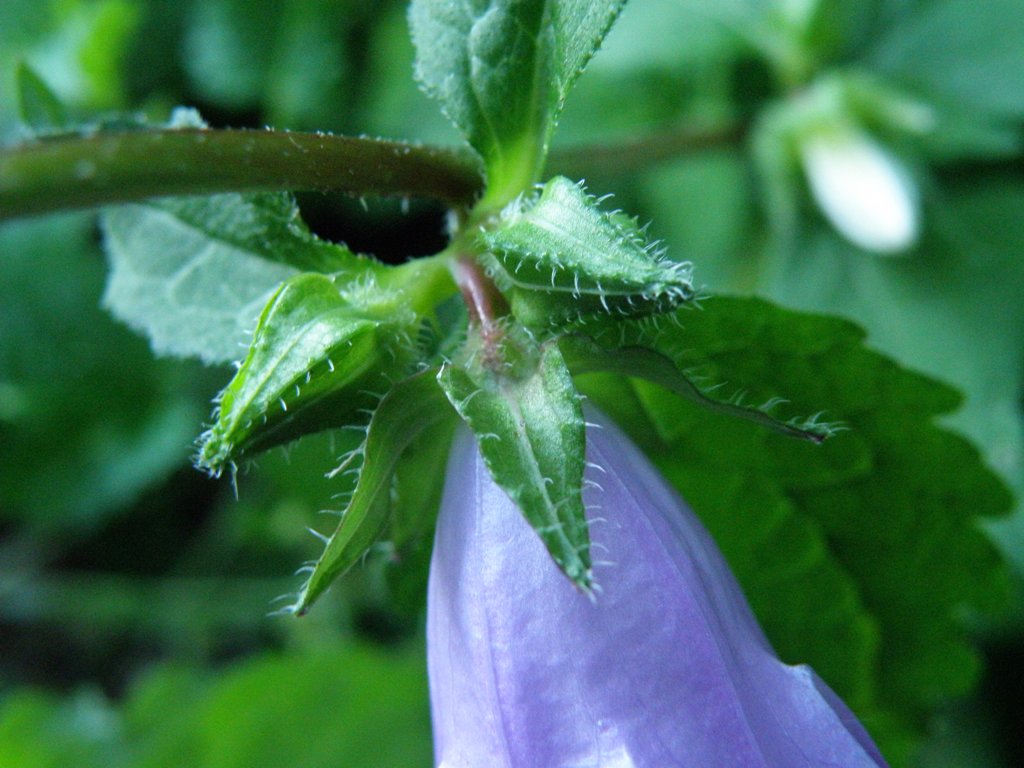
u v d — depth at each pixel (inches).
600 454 2.7
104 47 6.8
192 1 6.8
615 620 2.5
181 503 7.2
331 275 3.1
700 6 6.4
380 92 6.6
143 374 6.7
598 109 6.5
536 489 2.5
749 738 2.4
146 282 3.7
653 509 2.7
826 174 6.1
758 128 6.3
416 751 6.4
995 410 5.8
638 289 2.6
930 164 6.2
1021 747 5.8
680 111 6.5
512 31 3.2
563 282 2.7
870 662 4.2
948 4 6.3
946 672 4.2
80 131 3.0
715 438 3.6
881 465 3.7
